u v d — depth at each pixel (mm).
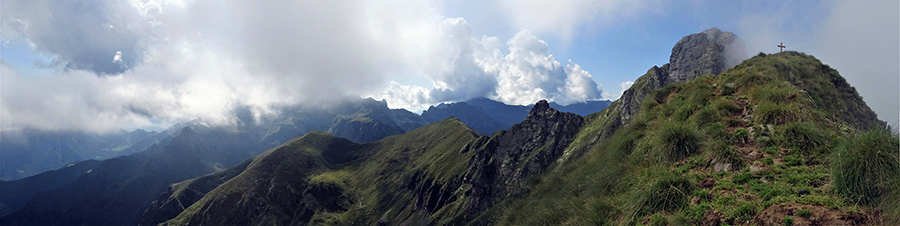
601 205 13742
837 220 8969
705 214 10609
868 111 23078
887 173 9406
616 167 15930
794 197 10078
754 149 13414
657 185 12109
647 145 15797
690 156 13922
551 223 16797
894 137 10203
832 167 10672
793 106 14938
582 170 19266
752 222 9773
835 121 15477
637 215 11984
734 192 11102
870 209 9195
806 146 12672
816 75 24078
